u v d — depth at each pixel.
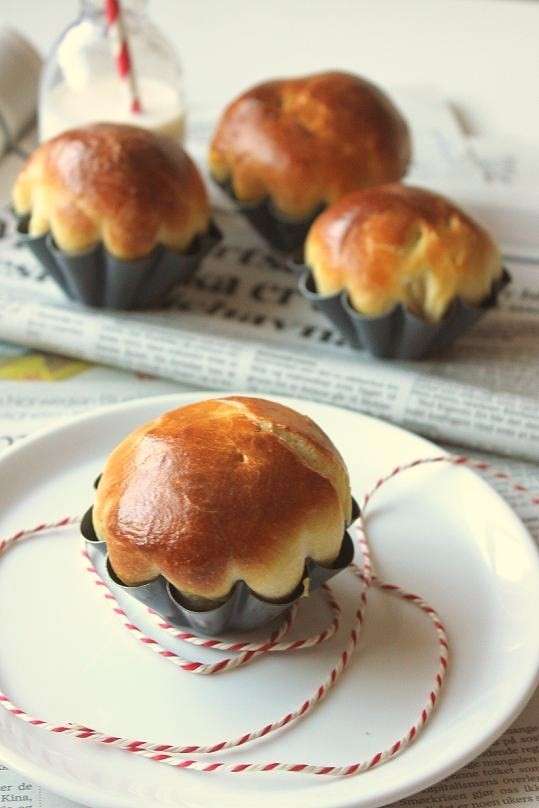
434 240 0.49
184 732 0.35
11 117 0.64
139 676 0.36
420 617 0.38
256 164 0.55
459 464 0.43
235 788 0.33
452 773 0.34
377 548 0.40
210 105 0.72
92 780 0.33
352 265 0.49
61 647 0.37
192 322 0.52
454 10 0.86
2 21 0.82
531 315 0.54
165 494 0.35
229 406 0.37
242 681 0.36
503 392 0.48
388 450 0.44
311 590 0.37
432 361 0.51
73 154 0.50
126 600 0.38
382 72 0.80
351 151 0.54
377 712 0.35
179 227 0.51
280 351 0.49
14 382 0.49
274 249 0.58
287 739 0.35
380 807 0.34
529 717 0.37
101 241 0.50
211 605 0.35
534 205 0.61
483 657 0.37
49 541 0.40
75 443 0.43
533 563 0.39
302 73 0.79
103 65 0.59
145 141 0.52
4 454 0.42
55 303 0.53
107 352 0.50
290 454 0.36
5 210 0.59
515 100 0.77
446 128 0.70
